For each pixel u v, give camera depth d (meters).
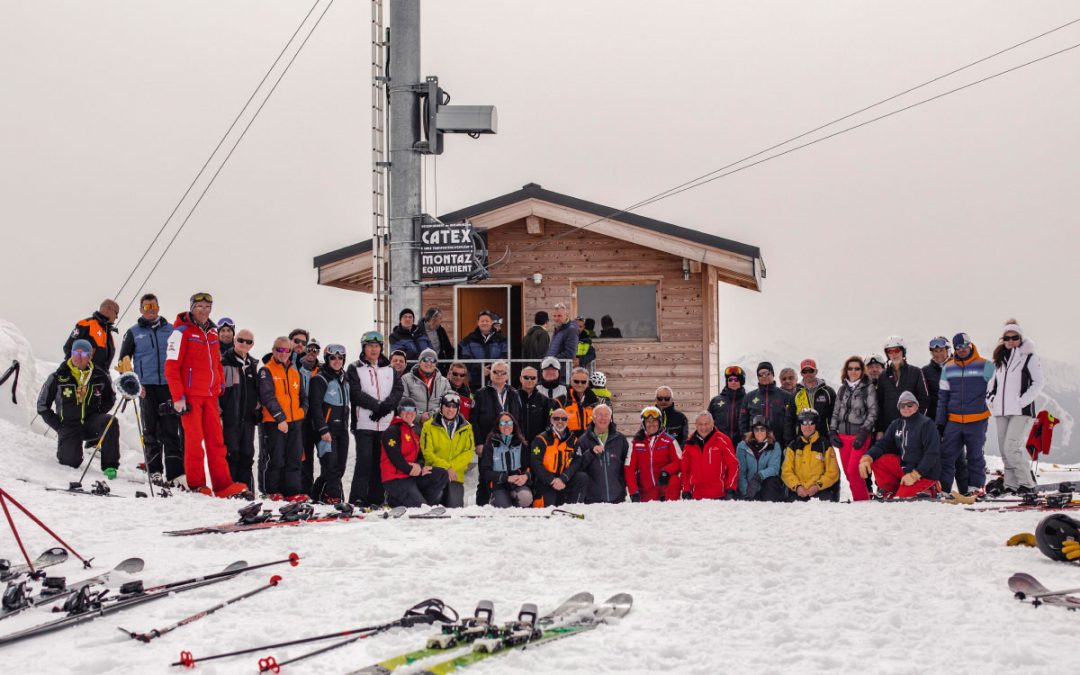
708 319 18.86
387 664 5.07
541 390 13.61
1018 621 5.77
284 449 12.52
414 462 12.22
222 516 10.16
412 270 17.03
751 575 7.24
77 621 6.01
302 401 12.84
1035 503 10.62
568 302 19.19
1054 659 5.03
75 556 7.84
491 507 10.95
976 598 6.33
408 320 15.08
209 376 11.95
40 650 5.51
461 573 7.34
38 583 7.07
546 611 6.20
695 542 8.53
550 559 7.90
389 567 7.60
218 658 5.29
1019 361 13.04
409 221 17.03
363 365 12.99
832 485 12.35
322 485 13.07
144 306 12.65
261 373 12.38
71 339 12.93
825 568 7.40
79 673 5.14
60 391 12.66
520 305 19.44
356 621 6.00
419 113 17.34
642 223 18.59
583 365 17.45
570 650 5.35
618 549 8.25
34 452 12.93
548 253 19.30
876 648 5.36
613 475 12.55
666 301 18.98
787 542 8.46
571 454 12.45
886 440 12.38
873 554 7.96
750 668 5.05
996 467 17.53
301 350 13.07
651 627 5.82
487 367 17.11
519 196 18.88
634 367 19.02
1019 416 13.07
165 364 11.90
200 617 6.10
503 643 5.35
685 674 4.99
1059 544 7.47
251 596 6.66
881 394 12.70
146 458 12.02
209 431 12.06
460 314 19.41
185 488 12.05
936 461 11.96
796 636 5.55
